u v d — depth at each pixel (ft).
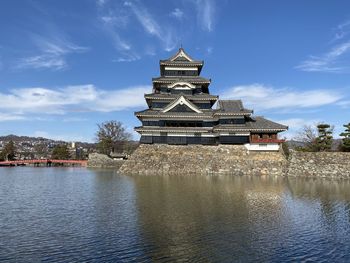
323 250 50.93
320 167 162.61
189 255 48.29
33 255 48.21
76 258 47.06
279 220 68.69
